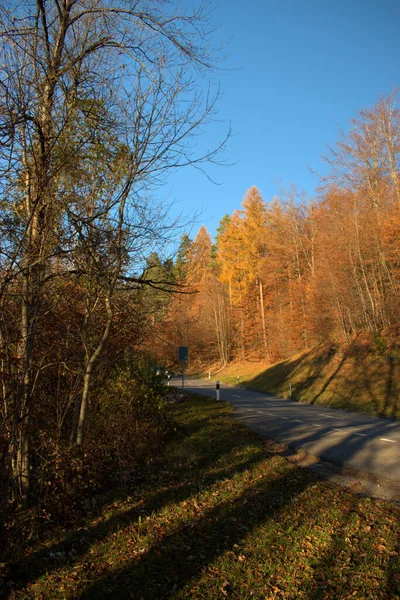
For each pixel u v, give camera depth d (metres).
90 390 7.63
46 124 5.53
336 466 8.46
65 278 6.14
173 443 10.05
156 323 8.59
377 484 7.09
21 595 3.82
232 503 5.89
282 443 10.88
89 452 7.03
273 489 6.53
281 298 41.41
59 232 5.65
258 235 41.34
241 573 4.05
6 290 4.76
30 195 5.27
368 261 26.11
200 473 7.52
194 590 3.78
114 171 6.38
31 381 5.60
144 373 11.37
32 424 5.73
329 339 31.84
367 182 27.27
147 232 6.66
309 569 4.06
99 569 4.22
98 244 6.05
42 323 5.88
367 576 3.91
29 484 5.39
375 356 24.00
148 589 3.81
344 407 19.22
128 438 8.54
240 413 17.23
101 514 5.72
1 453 4.60
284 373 31.23
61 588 3.88
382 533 4.79
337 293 28.67
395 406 16.94
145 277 7.18
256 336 46.00
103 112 6.29
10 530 4.79
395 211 23.17
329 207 30.45
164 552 4.50
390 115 26.19
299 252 38.47
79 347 6.93
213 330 52.41
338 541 4.61
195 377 49.28
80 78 6.19
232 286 44.38
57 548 4.74
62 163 5.55
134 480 7.33
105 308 7.19
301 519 5.28
